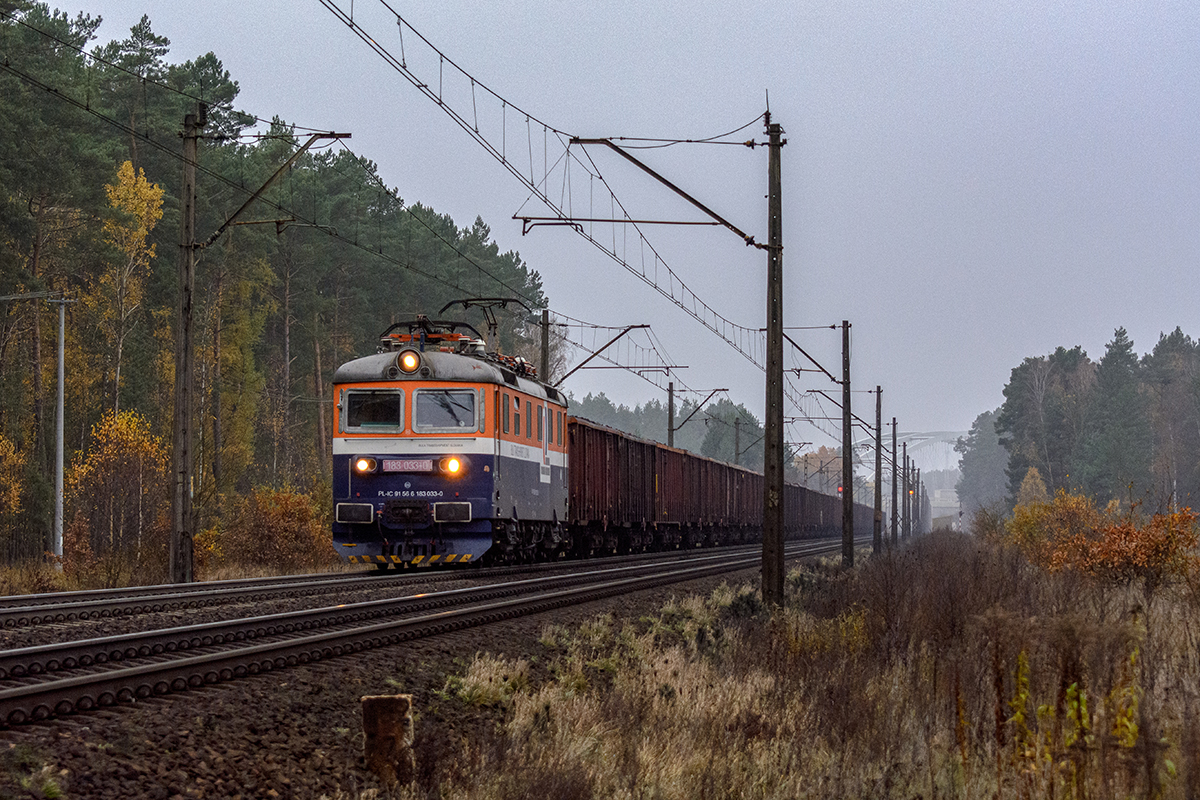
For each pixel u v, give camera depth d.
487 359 57.66
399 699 19.11
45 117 108.38
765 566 48.16
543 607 39.78
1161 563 44.03
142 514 79.94
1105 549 45.53
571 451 71.81
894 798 17.64
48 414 116.75
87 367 116.81
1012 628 17.83
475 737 21.92
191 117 52.53
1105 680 18.59
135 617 32.62
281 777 17.67
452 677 26.08
